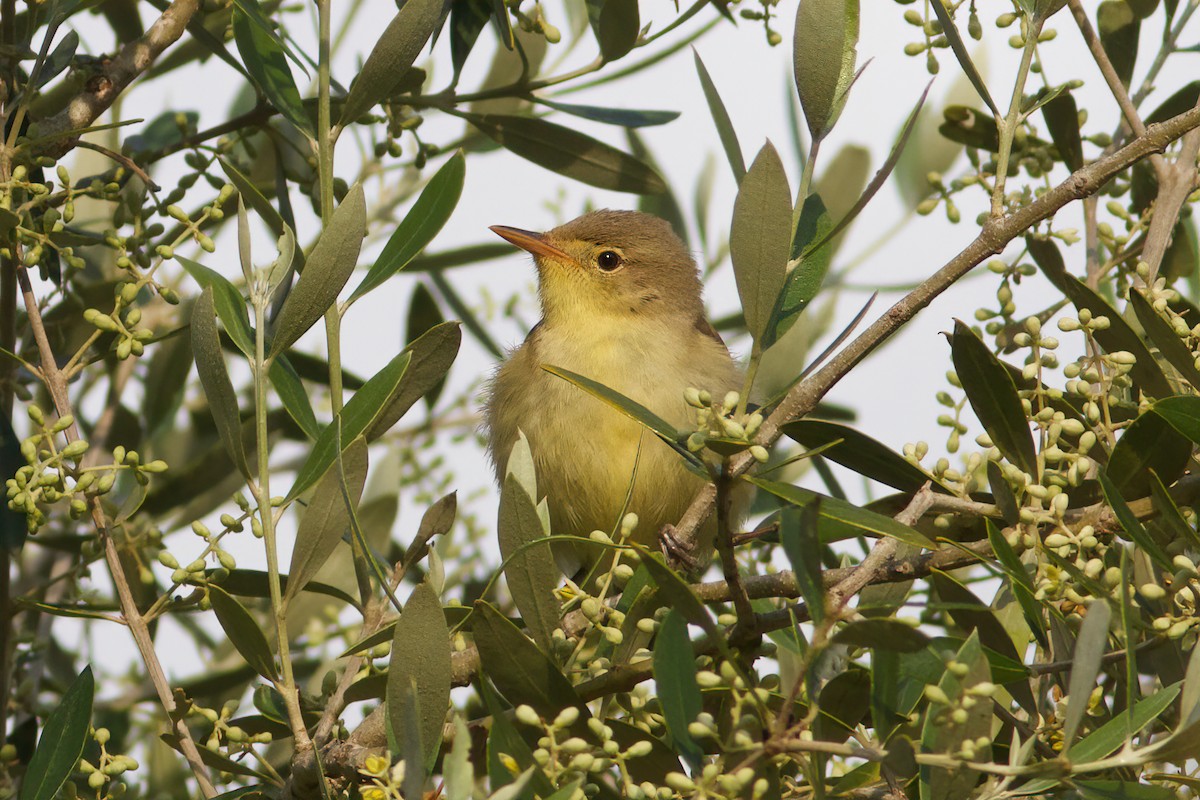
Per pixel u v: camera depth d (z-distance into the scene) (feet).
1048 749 16.47
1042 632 16.51
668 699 15.07
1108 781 15.06
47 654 29.04
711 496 21.08
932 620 22.26
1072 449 18.60
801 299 19.65
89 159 30.27
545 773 14.52
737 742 13.28
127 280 21.83
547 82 26.02
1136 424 17.51
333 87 25.77
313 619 27.09
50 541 26.50
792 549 13.32
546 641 17.48
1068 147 25.55
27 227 20.45
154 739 27.04
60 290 23.79
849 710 16.34
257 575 21.38
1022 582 15.83
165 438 29.73
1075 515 17.95
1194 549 17.58
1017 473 17.19
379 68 20.72
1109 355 18.06
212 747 18.52
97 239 22.65
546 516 17.95
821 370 17.30
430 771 15.70
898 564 17.62
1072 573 15.84
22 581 27.89
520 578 17.25
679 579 14.01
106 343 26.30
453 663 19.42
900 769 13.41
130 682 29.04
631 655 18.03
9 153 20.62
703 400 14.79
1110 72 22.72
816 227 20.29
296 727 18.13
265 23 22.35
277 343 18.74
